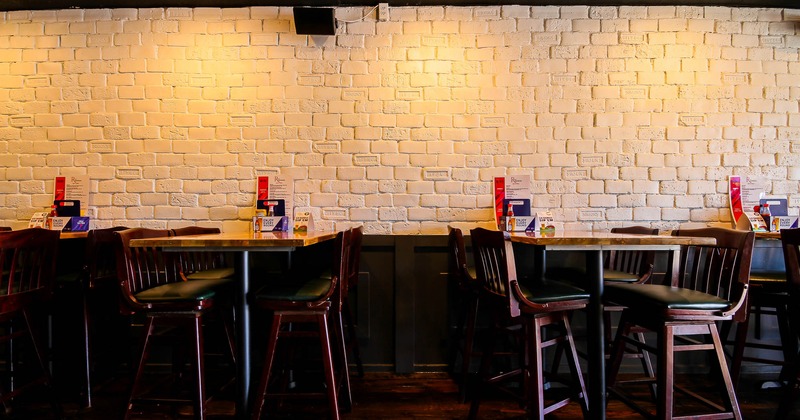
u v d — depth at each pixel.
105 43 3.10
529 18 3.08
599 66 3.08
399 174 3.07
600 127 3.08
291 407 2.42
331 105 3.08
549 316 1.96
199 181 3.08
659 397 1.83
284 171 3.07
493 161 3.07
